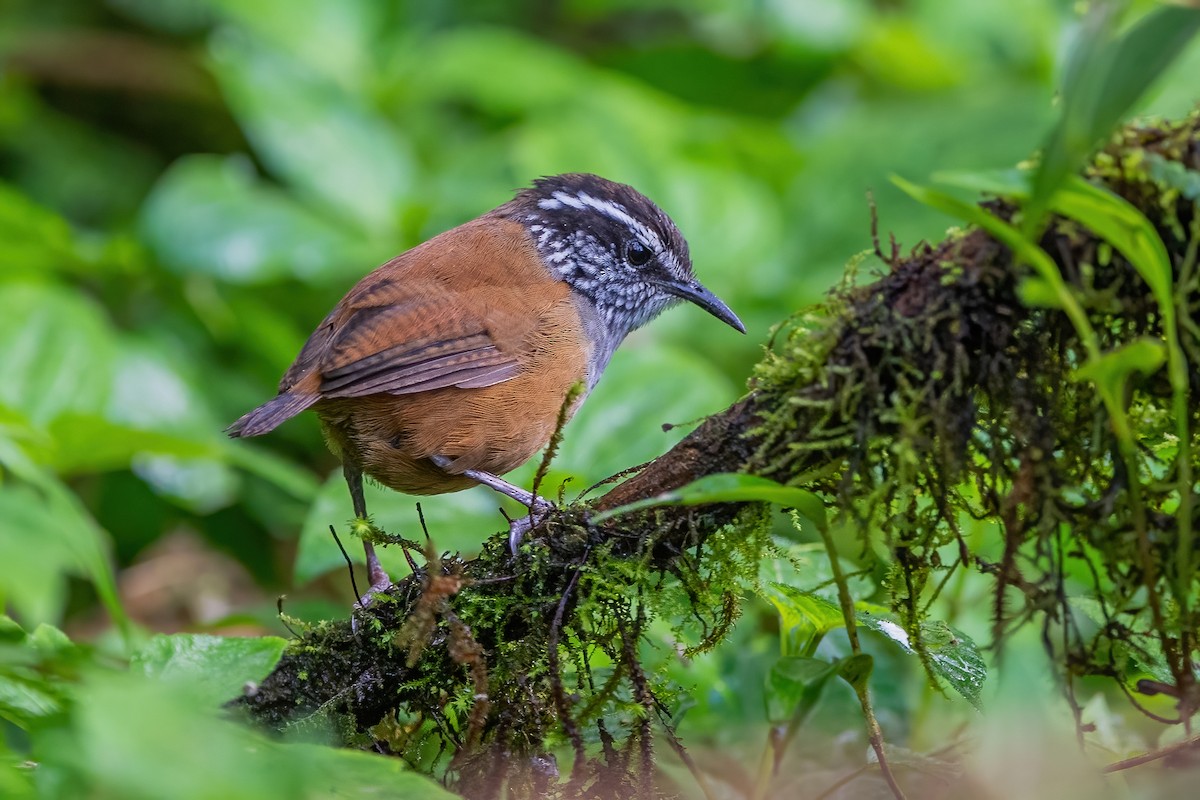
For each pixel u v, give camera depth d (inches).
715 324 559.5
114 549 547.8
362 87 638.5
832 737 336.8
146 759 164.4
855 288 256.7
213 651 242.5
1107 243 238.2
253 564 559.2
